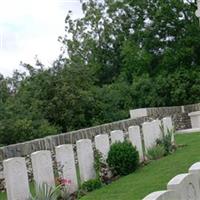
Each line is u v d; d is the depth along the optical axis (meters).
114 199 10.55
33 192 11.80
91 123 22.41
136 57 34.56
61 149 12.04
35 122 18.72
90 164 12.95
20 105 19.92
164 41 34.66
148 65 34.72
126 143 13.70
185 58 34.00
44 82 22.02
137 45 35.22
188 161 14.00
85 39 42.19
